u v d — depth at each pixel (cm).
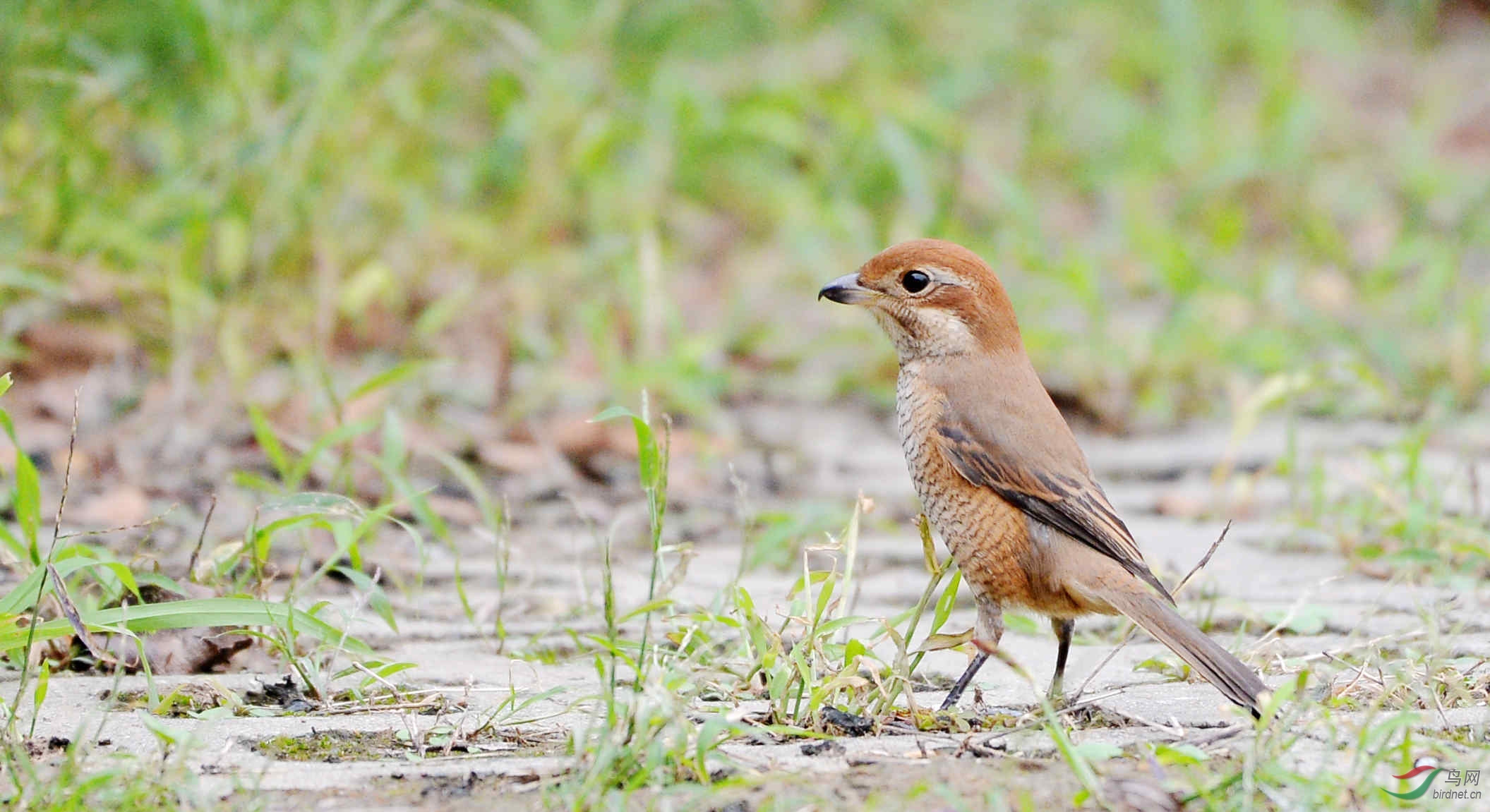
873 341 1534
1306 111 2109
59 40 1252
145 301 1263
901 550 1044
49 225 1238
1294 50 2627
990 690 749
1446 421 1365
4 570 853
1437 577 916
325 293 1295
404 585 909
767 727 623
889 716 669
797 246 1658
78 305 1251
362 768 597
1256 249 1945
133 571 798
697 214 1806
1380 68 2778
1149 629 705
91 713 664
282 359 1342
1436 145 2403
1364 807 544
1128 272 1738
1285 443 1320
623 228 1692
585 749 579
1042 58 2264
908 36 2252
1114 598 725
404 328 1442
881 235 1767
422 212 1509
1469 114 2512
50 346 1232
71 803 528
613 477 1210
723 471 1234
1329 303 1727
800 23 2209
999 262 1669
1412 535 955
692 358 1362
